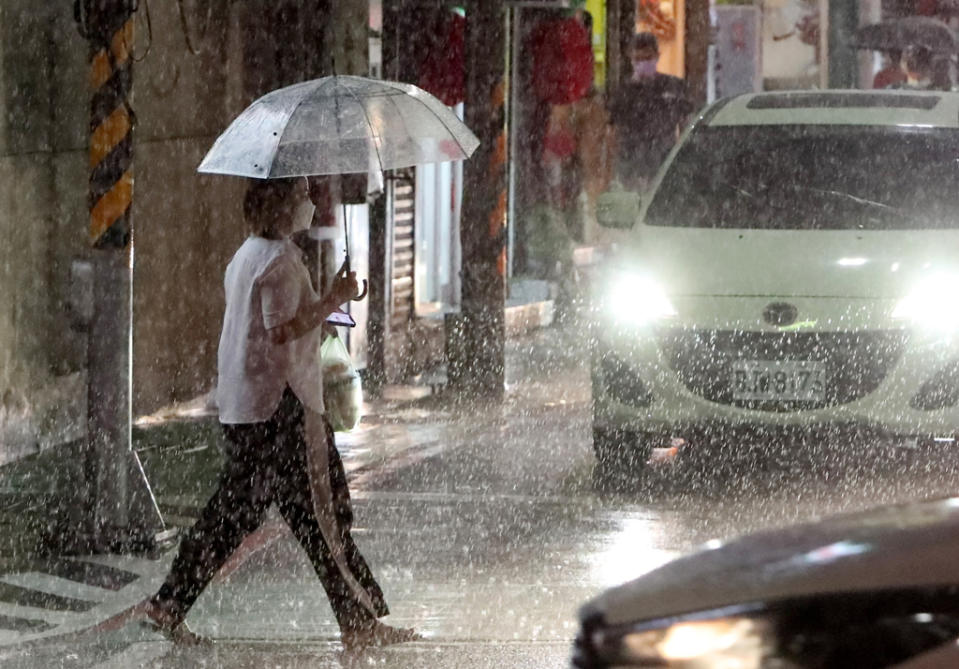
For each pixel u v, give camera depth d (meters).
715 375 24.94
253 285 17.31
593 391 26.06
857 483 25.91
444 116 17.88
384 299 36.09
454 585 20.66
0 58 27.52
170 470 27.98
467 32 34.94
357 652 17.61
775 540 10.11
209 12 33.84
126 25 21.97
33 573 21.48
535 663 17.09
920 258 25.36
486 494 26.09
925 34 63.62
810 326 24.61
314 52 34.59
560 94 47.56
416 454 29.53
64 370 29.75
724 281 25.30
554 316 48.75
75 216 29.70
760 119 29.08
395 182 38.03
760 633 8.97
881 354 24.56
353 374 22.41
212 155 17.50
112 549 22.52
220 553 17.86
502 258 35.47
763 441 26.59
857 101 29.88
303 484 17.61
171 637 17.95
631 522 24.00
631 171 55.56
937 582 8.80
